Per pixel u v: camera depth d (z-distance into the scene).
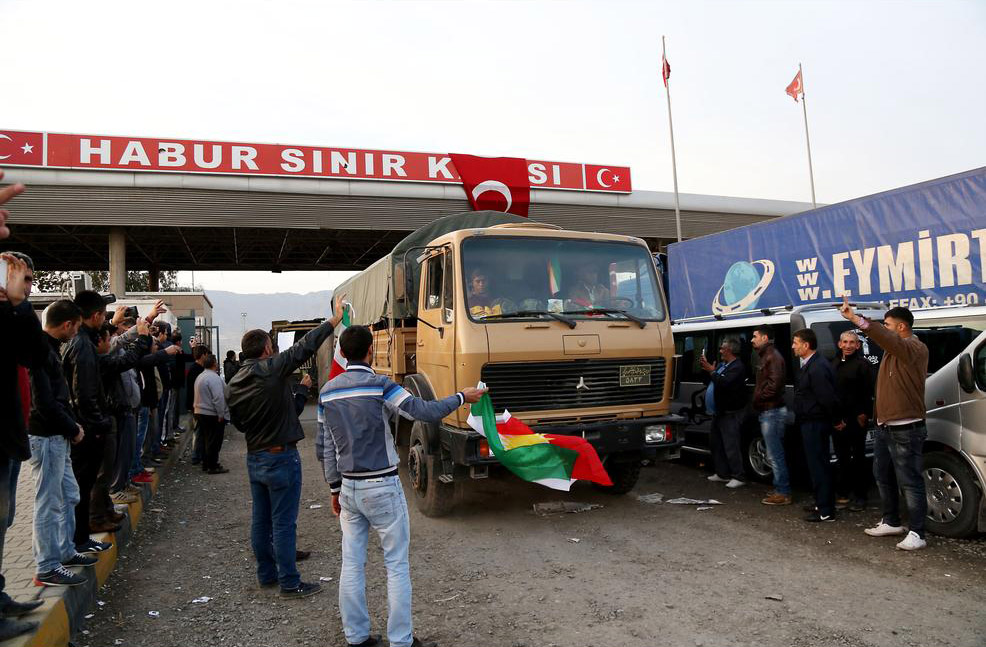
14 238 22.55
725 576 4.69
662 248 26.03
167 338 9.59
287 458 4.56
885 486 5.48
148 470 8.27
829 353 6.88
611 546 5.48
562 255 6.42
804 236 10.63
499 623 4.02
